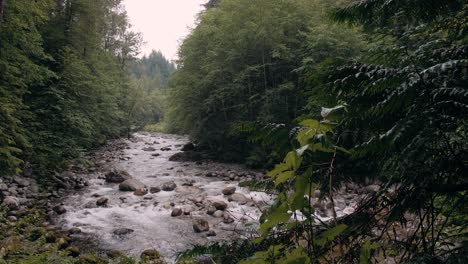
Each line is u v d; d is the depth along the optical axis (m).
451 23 1.61
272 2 15.98
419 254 1.35
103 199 9.06
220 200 9.12
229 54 16.94
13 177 9.77
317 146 0.92
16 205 7.98
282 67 16.14
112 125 24.05
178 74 19.98
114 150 20.23
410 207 1.48
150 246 6.34
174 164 15.86
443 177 1.35
